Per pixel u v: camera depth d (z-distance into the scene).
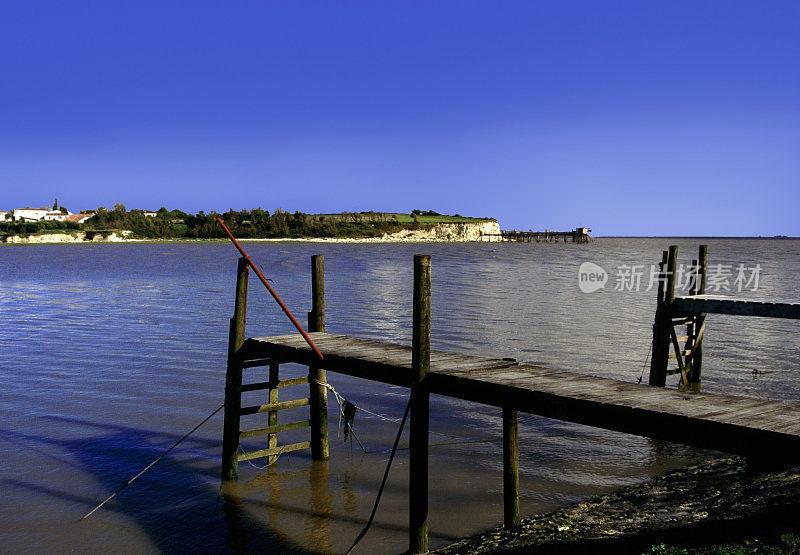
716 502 8.16
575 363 20.69
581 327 28.70
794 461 5.36
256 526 9.33
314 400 12.18
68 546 8.71
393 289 47.59
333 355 9.72
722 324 29.78
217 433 13.80
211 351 22.52
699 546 6.58
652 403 6.58
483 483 10.68
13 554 8.46
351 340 11.38
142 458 12.27
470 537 8.61
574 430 13.68
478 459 11.85
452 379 7.94
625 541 7.19
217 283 52.25
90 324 29.20
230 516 9.68
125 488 10.83
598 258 112.06
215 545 8.73
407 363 8.90
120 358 21.22
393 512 9.79
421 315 8.08
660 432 6.21
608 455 12.04
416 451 8.17
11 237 186.62
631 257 117.69
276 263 82.69
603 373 19.17
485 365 8.74
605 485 10.47
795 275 65.31
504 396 7.43
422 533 8.17
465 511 9.60
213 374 18.95
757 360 21.28
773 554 5.98
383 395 16.69
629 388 7.36
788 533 6.38
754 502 7.71
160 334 26.30
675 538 6.96
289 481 11.13
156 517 9.67
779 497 7.68
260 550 8.57
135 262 86.88
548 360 21.14
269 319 31.27
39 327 28.33
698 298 16.84
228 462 11.19
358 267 76.06
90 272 66.38
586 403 6.70
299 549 8.61
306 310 35.12
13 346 23.52
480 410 15.15
